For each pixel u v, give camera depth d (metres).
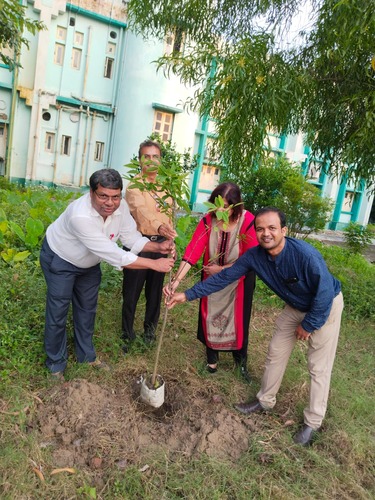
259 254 2.65
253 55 4.52
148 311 3.65
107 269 4.94
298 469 2.49
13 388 2.79
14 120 12.26
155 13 5.53
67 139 13.10
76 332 3.16
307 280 2.45
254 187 9.38
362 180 5.91
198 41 5.46
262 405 2.97
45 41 11.98
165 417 2.92
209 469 2.42
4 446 2.38
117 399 2.94
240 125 4.92
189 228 7.61
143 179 2.51
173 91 13.46
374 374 3.88
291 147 16.58
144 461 2.43
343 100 4.75
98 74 13.09
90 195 2.63
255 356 3.83
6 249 5.01
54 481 2.24
